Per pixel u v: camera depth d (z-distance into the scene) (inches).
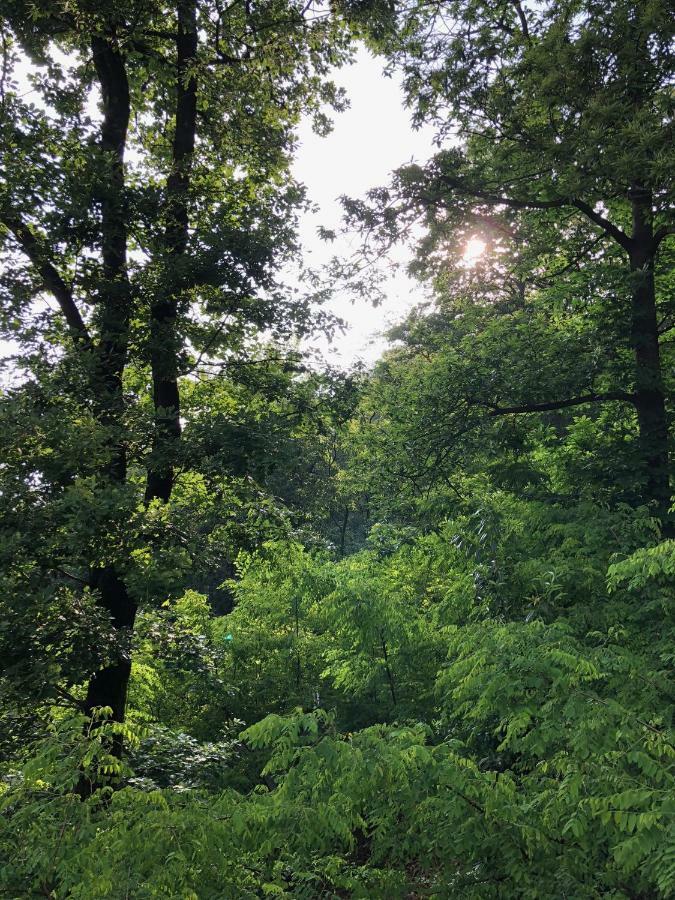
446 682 285.3
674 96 405.1
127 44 451.8
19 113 367.2
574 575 311.6
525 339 514.9
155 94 530.0
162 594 316.8
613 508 395.2
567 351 482.0
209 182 477.7
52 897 133.6
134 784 323.3
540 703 195.5
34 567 308.0
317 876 154.6
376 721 456.4
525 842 153.5
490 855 156.1
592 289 484.1
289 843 147.2
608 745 159.8
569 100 458.3
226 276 405.1
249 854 152.9
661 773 143.8
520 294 648.4
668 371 487.8
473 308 602.9
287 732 167.8
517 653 200.5
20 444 316.8
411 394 554.9
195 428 390.0
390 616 443.8
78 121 385.7
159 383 435.8
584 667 182.7
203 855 139.8
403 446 543.2
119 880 128.3
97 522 298.5
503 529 352.2
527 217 554.3
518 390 486.3
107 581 382.0
